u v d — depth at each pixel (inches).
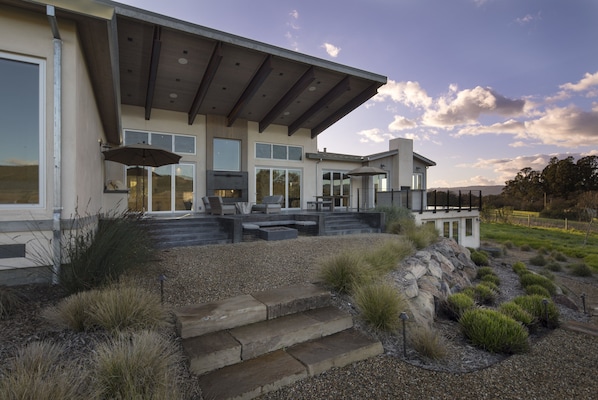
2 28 142.0
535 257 585.0
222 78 420.2
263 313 129.0
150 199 461.7
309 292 149.6
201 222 327.6
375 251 228.5
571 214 1301.7
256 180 555.8
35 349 82.1
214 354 98.8
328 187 642.2
